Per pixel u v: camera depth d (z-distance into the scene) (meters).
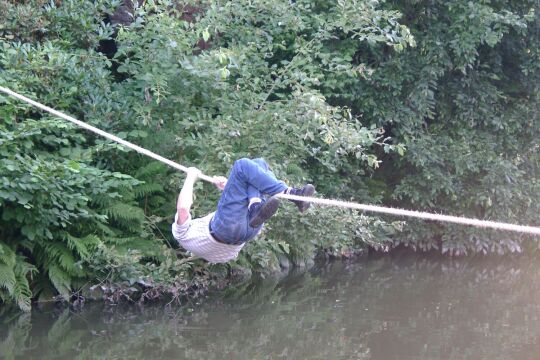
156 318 11.95
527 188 18.53
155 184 13.17
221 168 13.34
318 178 16.48
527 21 17.77
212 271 13.95
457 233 18.41
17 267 11.74
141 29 14.65
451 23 17.16
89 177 11.84
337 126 13.67
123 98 13.68
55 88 12.99
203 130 13.98
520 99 18.84
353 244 17.70
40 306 12.05
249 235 8.53
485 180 17.95
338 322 12.05
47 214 11.55
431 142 17.66
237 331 11.38
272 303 13.20
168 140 13.42
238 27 14.88
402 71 17.02
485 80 18.33
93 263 12.23
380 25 16.58
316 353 10.38
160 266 12.73
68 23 14.34
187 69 13.29
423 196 18.02
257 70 14.73
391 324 12.02
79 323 11.50
